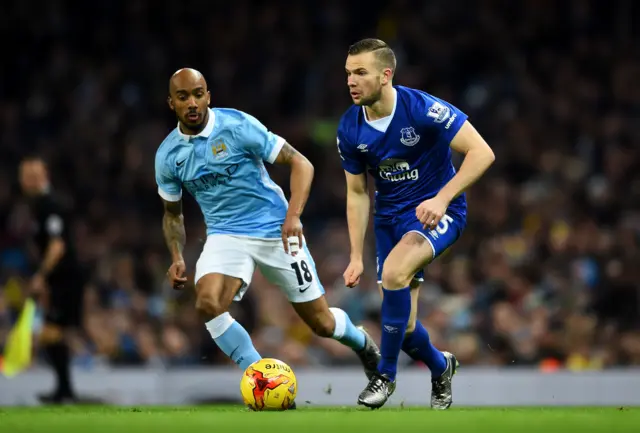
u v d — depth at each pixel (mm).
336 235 45969
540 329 38594
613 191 49531
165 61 61781
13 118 58156
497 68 60125
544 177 51906
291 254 21078
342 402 32406
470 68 60906
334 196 52188
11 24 62406
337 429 14133
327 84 59250
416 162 20688
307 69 60438
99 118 57938
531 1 62406
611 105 57562
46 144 56719
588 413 18328
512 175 52875
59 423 15734
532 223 47406
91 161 55562
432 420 15891
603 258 43156
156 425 15031
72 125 57656
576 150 54031
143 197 53906
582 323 38531
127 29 63625
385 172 20891
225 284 21266
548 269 42594
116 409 21984
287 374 19391
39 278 31328
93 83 59688
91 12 63719
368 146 20672
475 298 40750
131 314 41094
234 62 61656
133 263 45094
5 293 42594
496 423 15281
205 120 21094
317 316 22078
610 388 32125
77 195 54156
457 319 39469
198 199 21906
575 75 59281
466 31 61969
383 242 21453
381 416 16938
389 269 19750
